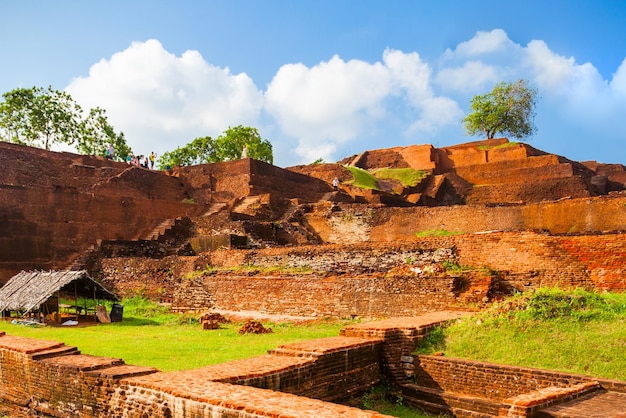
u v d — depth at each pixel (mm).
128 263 27219
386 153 53000
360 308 18047
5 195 28094
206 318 19766
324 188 41281
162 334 16797
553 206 24031
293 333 16328
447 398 10422
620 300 12664
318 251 21578
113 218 32000
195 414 7172
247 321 17859
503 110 53375
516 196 37844
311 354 10133
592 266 15945
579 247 16266
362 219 29812
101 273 28062
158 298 24938
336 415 6363
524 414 7559
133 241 30000
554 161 39781
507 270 17328
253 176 36062
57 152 35188
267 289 20625
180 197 37719
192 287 23266
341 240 30406
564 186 35656
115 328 18688
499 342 11594
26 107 43906
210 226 30781
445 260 18688
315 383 9812
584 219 23031
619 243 15586
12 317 20844
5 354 10938
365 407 10680
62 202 30109
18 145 32688
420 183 43156
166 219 34031
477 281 16531
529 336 11531
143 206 33375
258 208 32531
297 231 29891
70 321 19875
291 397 7195
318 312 19000
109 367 9367
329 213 31219
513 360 10859
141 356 12492
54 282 20094
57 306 20453
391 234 28531
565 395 8320
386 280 17625
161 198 36406
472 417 9852
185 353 12922
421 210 28000
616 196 22438
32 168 32594
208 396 7184
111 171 35594
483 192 39969
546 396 8062
